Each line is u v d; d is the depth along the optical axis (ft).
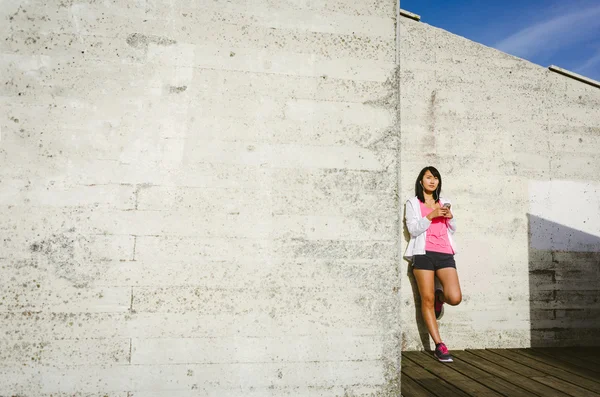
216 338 7.14
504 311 12.44
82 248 7.03
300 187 7.65
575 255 12.92
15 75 7.22
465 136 12.81
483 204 12.66
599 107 13.51
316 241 7.57
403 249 12.17
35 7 7.38
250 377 7.14
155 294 7.09
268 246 7.44
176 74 7.57
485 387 8.74
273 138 7.68
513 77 13.21
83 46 7.40
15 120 7.12
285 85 7.82
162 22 7.63
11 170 7.02
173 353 7.02
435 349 10.96
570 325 12.68
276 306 7.34
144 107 7.43
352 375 7.38
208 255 7.29
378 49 8.16
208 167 7.47
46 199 7.04
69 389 6.76
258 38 7.84
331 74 7.97
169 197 7.31
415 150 12.59
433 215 10.81
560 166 13.15
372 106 8.02
